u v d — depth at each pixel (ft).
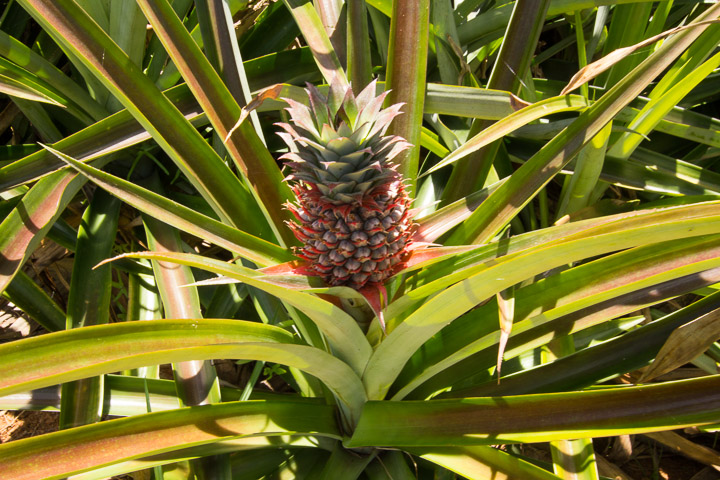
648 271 3.15
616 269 3.18
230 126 3.26
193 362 3.54
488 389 3.45
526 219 4.17
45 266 4.25
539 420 3.16
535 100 3.91
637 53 3.86
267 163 3.28
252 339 3.12
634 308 3.37
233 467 3.56
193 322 3.05
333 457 3.39
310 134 3.01
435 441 3.16
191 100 3.86
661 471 4.05
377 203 2.94
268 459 3.58
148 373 3.76
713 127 3.85
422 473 3.64
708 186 3.79
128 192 3.06
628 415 3.11
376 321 3.14
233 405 3.22
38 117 3.97
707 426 3.32
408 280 3.25
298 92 3.79
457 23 4.13
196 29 4.06
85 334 2.95
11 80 3.46
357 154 2.90
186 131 3.28
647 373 3.32
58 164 3.65
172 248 3.78
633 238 2.77
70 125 4.15
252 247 3.17
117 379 3.57
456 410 3.22
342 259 2.97
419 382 3.32
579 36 3.82
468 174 3.52
